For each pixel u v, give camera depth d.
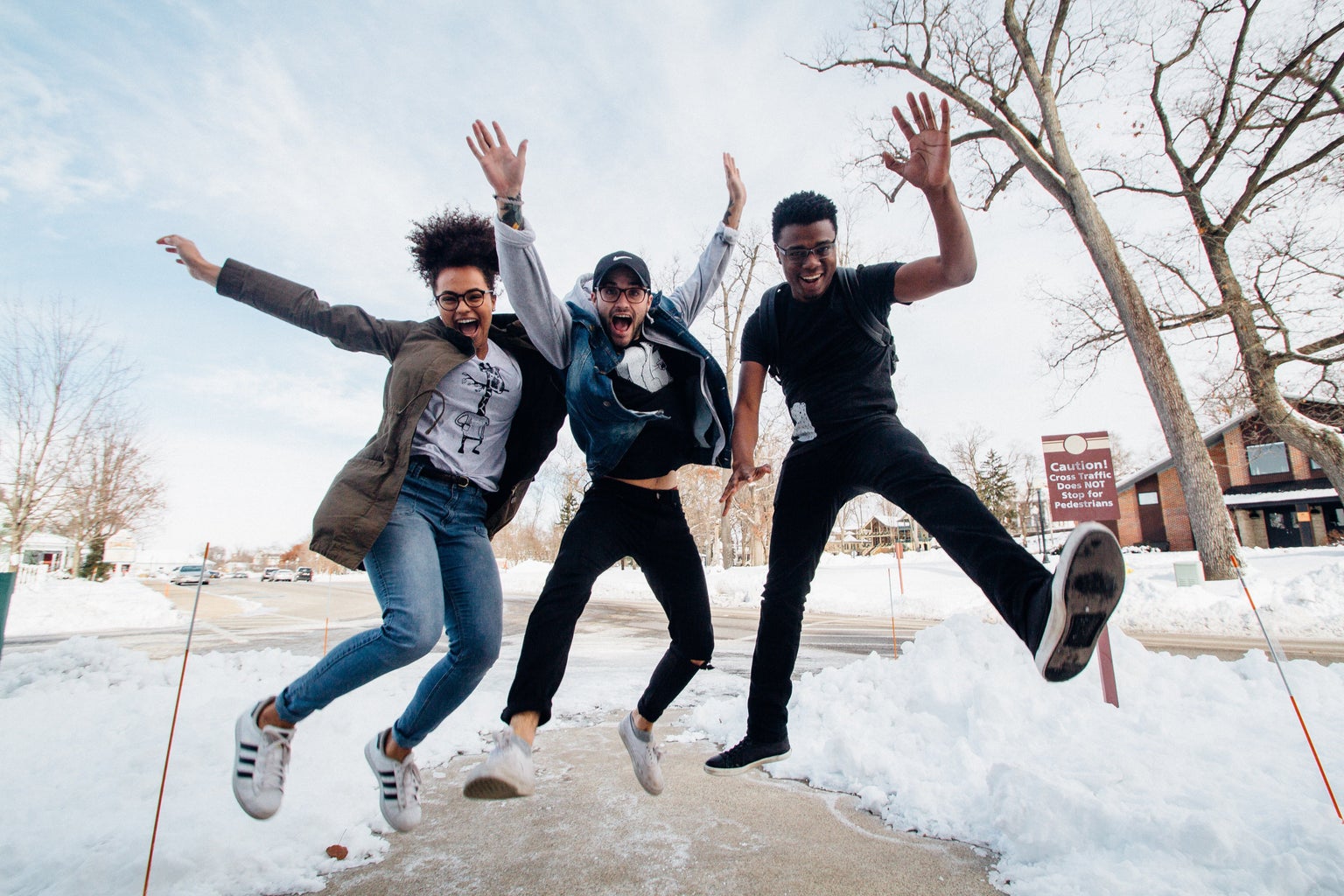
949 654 4.13
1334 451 13.23
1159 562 19.89
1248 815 2.31
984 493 51.09
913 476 2.13
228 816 2.62
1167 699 3.59
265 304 2.28
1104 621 1.62
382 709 4.20
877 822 2.73
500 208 2.15
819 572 25.31
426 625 2.06
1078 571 1.55
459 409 2.36
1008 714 3.39
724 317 25.12
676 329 2.52
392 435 2.20
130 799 2.79
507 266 2.20
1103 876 2.03
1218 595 11.33
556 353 2.43
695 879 2.23
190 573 42.59
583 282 2.78
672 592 2.47
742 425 2.75
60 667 5.39
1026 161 15.39
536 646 2.13
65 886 2.11
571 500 40.50
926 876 2.24
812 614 15.47
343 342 2.35
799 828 2.68
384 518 2.12
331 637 11.16
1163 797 2.45
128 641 10.80
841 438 2.44
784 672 2.55
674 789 3.16
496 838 2.60
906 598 16.55
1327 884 1.89
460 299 2.36
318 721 3.83
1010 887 2.13
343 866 2.36
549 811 2.89
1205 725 3.22
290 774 3.09
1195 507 12.85
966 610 14.38
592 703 5.21
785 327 2.67
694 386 2.51
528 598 21.97
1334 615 9.94
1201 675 3.86
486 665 2.31
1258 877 1.94
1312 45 13.58
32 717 3.86
